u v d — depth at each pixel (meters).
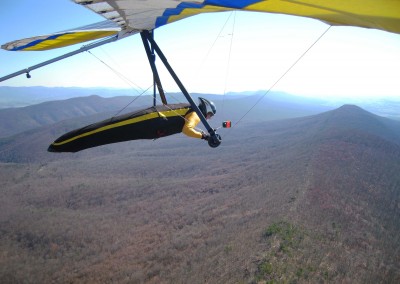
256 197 177.00
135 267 121.12
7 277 119.00
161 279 107.62
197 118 6.59
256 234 118.69
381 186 189.25
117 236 156.88
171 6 4.36
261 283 84.00
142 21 5.46
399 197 173.62
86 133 6.05
